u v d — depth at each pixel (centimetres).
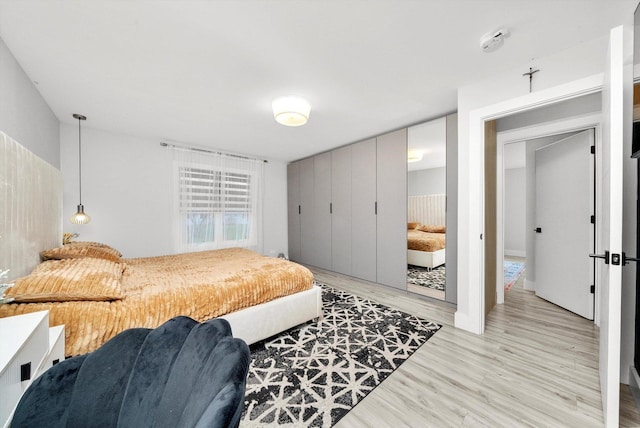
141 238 354
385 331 229
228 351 63
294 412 137
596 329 231
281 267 248
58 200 228
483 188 222
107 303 153
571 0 134
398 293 336
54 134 271
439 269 304
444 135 292
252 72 198
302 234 501
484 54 180
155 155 367
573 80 174
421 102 258
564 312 271
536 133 261
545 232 307
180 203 390
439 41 166
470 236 224
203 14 139
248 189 472
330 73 202
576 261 267
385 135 352
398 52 177
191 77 204
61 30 149
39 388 71
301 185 502
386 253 356
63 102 244
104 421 72
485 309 250
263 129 332
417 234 323
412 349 198
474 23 150
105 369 77
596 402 142
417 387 156
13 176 143
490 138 255
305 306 234
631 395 146
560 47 174
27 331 91
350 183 404
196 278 210
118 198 335
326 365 179
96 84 212
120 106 255
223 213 434
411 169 325
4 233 133
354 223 400
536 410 137
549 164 303
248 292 199
